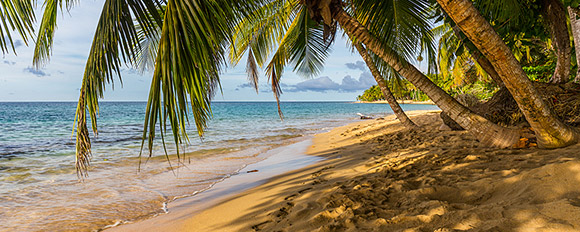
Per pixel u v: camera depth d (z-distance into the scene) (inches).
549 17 196.9
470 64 681.0
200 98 95.2
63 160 311.0
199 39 91.4
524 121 207.0
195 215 143.0
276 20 331.6
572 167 92.1
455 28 205.2
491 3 170.6
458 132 254.8
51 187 203.0
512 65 121.6
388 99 314.7
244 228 113.6
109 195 184.9
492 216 78.7
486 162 137.0
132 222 142.9
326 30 158.2
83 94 118.0
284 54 355.6
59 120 1106.1
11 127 779.4
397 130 375.2
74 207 164.4
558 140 133.8
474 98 404.5
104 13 112.4
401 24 164.6
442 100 166.1
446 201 103.2
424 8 166.7
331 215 102.9
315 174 189.9
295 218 111.4
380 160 195.2
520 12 185.9
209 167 262.4
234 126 724.7
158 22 122.4
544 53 513.3
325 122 872.3
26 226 140.3
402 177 138.3
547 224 67.9
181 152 344.2
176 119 88.0
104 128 748.6
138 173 241.6
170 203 169.0
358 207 105.5
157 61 92.5
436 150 190.2
